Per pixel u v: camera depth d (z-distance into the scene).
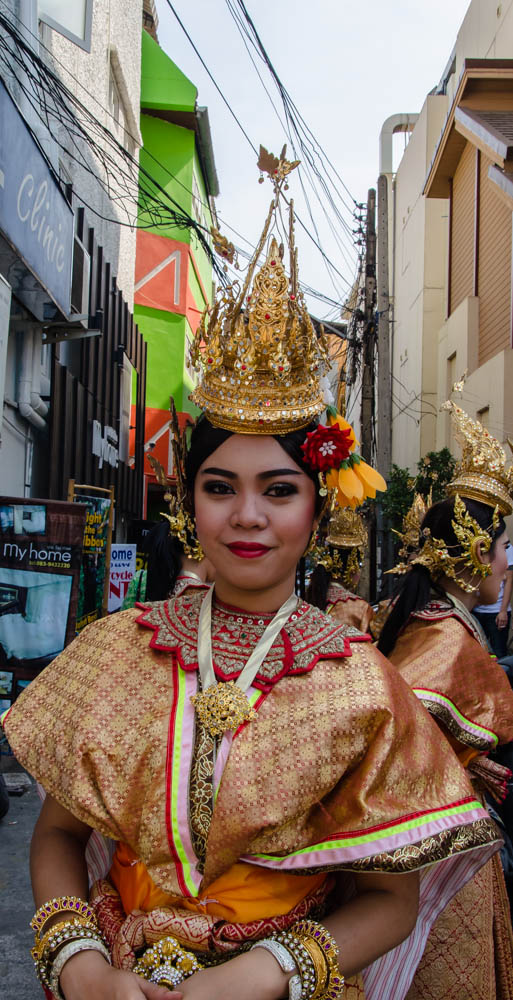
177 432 1.58
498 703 2.30
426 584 2.50
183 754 1.35
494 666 2.35
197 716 1.39
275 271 1.43
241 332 1.42
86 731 1.39
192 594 1.60
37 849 1.50
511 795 3.12
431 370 18.25
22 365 7.35
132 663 1.47
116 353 13.09
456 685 2.26
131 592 8.51
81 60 10.89
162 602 1.60
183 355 20.69
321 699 1.37
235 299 1.44
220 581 1.49
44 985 1.41
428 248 18.42
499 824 2.72
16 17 6.27
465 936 2.14
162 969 1.26
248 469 1.41
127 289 15.45
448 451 14.13
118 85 14.14
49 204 6.51
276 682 1.39
